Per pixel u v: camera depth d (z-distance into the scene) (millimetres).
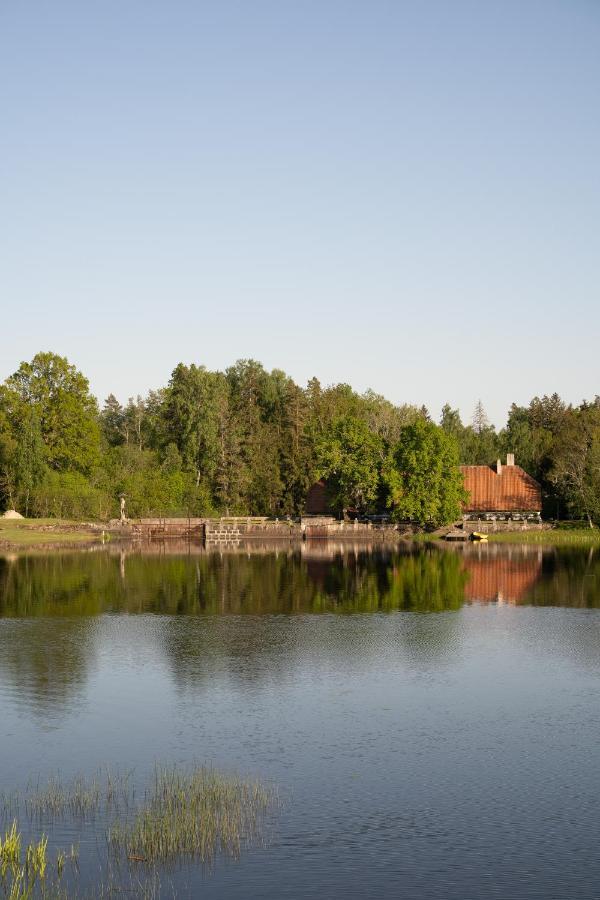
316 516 144000
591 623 51438
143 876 20062
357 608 57469
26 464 127812
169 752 28312
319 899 19094
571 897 19141
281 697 34844
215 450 152875
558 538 121500
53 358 141375
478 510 138750
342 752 28250
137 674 38656
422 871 20297
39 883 19719
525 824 22812
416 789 25125
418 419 131625
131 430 197125
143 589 67062
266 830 22375
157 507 140375
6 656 42250
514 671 39188
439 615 54594
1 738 29781
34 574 77625
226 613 55406
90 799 24359
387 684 36875
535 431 177375
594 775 26219
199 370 157375
